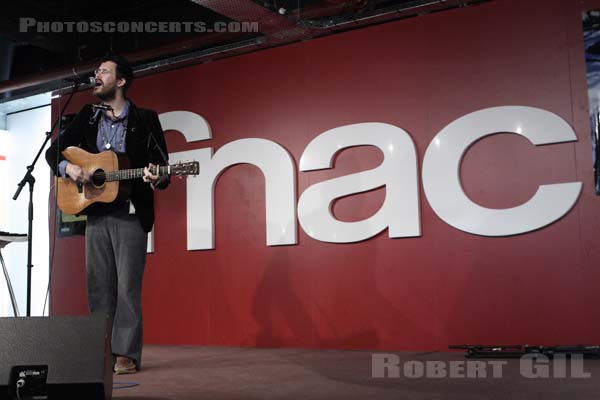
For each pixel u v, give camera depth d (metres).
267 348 4.73
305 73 4.89
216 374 3.27
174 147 5.44
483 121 4.18
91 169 3.43
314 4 4.95
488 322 4.10
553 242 3.96
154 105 5.59
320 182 4.72
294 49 4.96
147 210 3.46
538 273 3.99
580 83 3.96
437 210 4.27
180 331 5.24
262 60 5.10
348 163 4.64
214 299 5.11
